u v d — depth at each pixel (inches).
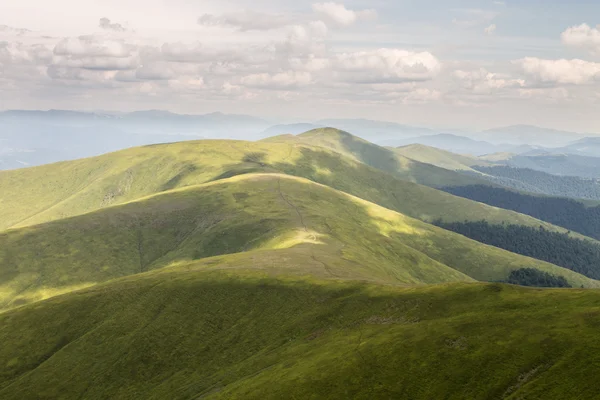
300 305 4645.7
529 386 2368.4
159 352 4603.8
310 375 3110.2
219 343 4522.6
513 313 3117.6
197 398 3617.1
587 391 2181.3
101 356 4722.0
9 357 4975.4
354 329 3821.4
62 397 4323.3
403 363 2910.9
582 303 2965.1
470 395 2485.2
